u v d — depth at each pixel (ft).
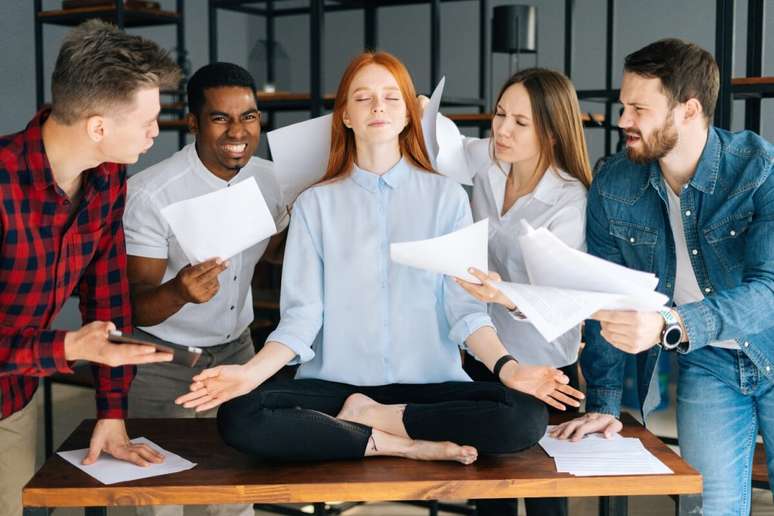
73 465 6.23
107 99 5.55
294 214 6.95
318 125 7.40
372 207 6.86
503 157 7.32
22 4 17.92
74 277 6.36
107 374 6.47
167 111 16.44
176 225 6.32
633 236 6.98
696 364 7.10
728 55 9.45
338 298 6.81
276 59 16.05
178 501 5.83
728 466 7.05
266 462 6.27
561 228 7.18
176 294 6.64
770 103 18.29
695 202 6.65
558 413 7.38
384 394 6.71
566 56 12.60
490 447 6.25
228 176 7.97
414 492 5.88
